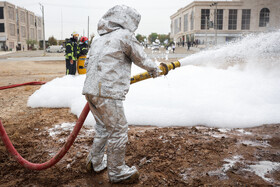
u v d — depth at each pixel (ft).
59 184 9.42
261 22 102.94
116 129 8.92
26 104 21.50
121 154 9.14
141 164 10.66
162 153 11.63
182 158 11.15
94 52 8.77
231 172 9.93
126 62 8.87
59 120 17.11
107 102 8.55
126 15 8.69
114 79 8.50
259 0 112.37
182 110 16.72
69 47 27.50
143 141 13.09
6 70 58.18
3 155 11.68
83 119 9.31
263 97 18.89
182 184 9.21
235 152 11.68
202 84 21.86
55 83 23.76
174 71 25.84
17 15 264.52
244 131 14.53
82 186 9.27
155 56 91.40
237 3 165.68
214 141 12.92
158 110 16.76
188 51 130.11
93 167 10.14
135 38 8.70
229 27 172.96
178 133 14.21
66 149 9.16
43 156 11.66
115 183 9.41
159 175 9.85
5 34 238.48
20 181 9.61
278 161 10.80
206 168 10.28
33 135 14.33
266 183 9.12
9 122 16.63
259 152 11.67
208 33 176.86
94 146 10.03
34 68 64.03
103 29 8.93
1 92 26.78
